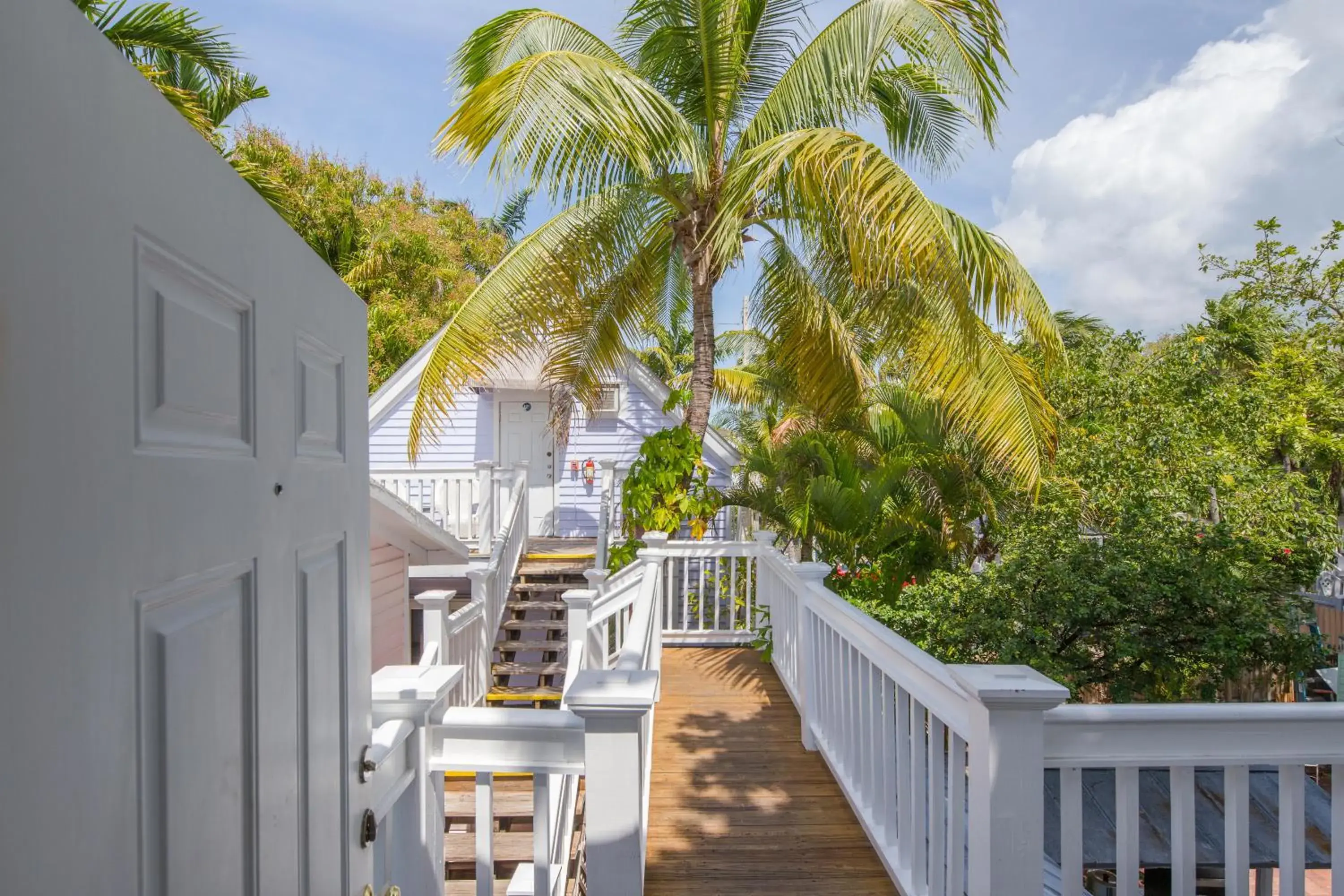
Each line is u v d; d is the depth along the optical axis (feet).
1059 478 26.45
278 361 3.42
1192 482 25.88
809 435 28.04
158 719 2.37
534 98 17.54
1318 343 35.86
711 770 13.80
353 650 4.45
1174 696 19.44
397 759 5.64
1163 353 33.58
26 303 1.76
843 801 12.53
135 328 2.27
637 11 22.11
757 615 23.80
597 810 6.28
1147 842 12.75
